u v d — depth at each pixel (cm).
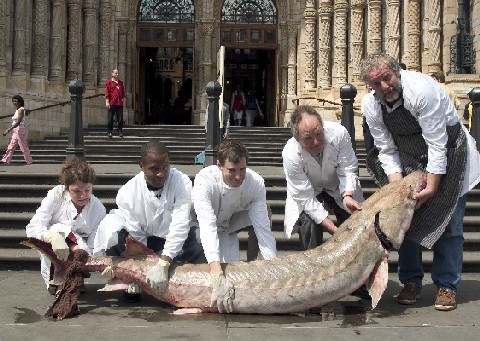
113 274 584
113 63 2600
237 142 586
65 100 2203
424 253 820
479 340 493
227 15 2734
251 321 545
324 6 2403
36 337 494
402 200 569
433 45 1927
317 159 618
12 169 1255
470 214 955
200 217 586
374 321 548
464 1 1827
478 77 1744
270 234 617
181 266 587
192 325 530
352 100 1095
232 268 578
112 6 2586
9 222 904
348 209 615
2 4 1944
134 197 614
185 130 2041
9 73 2003
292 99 2669
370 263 568
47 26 2181
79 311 572
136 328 520
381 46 2177
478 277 762
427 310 589
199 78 2714
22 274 755
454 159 581
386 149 628
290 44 2692
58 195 630
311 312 581
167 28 2725
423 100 560
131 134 2016
